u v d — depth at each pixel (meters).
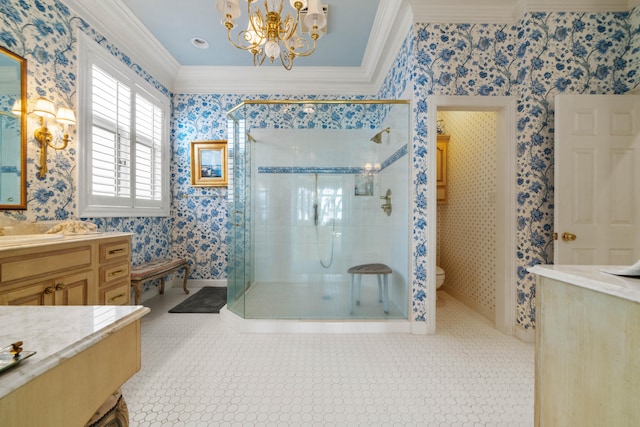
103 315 0.66
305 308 2.53
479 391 1.50
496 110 2.28
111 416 0.68
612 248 1.98
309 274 3.20
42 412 0.47
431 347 2.00
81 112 2.22
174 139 3.62
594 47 2.10
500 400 1.43
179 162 3.62
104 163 2.49
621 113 2.00
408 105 2.31
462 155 3.07
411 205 2.27
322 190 3.20
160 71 3.29
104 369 0.61
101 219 2.45
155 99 3.22
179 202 3.62
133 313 0.69
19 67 1.77
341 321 2.28
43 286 1.37
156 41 2.91
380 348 1.98
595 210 1.99
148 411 1.33
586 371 0.79
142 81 2.99
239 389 1.51
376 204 2.99
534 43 2.10
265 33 1.75
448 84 2.22
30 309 0.68
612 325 0.72
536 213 2.12
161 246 3.37
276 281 3.19
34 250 1.32
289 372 1.67
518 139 2.19
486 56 2.21
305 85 3.64
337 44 2.97
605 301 0.74
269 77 3.54
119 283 1.93
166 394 1.46
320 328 2.24
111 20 2.45
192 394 1.46
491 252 2.51
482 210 2.67
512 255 2.19
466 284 2.96
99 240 1.75
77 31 2.19
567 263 1.99
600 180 1.99
